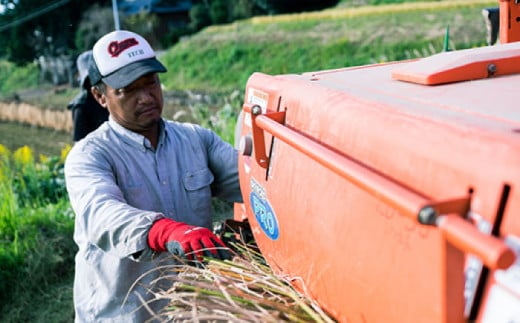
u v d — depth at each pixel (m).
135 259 1.67
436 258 0.94
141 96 2.01
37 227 4.99
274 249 1.59
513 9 1.89
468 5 15.10
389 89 1.36
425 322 0.98
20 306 4.27
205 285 1.42
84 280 2.12
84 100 4.60
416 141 1.01
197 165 2.21
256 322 1.25
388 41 14.48
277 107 1.60
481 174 0.87
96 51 2.02
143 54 2.01
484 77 1.33
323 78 1.64
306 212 1.36
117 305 2.05
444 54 1.42
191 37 19.20
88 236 1.76
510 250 0.73
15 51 19.94
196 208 2.18
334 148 1.27
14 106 16.20
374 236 1.10
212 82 16.05
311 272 1.36
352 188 1.17
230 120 6.54
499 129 0.94
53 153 11.85
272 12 19.44
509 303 0.82
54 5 19.44
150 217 1.61
